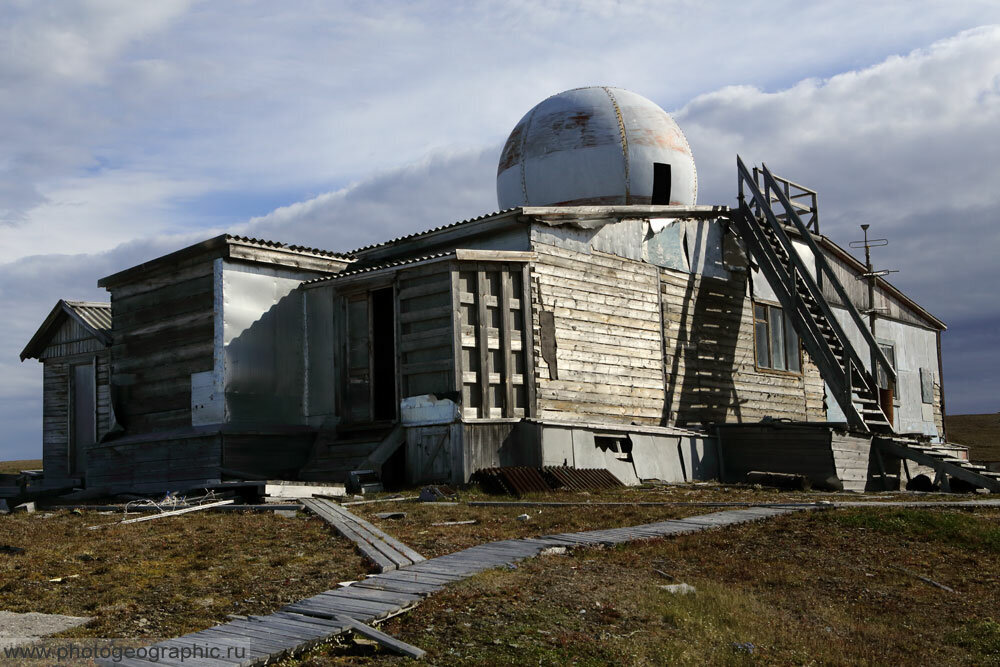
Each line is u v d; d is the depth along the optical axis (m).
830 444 19.20
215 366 18.69
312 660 6.65
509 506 14.00
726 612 8.30
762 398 23.91
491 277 17.95
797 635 8.05
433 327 17.64
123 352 21.09
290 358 19.73
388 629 7.41
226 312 18.77
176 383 19.69
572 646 7.12
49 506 17.03
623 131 23.23
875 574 10.40
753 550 11.12
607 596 8.42
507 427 17.47
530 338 18.11
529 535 11.38
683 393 21.64
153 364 20.31
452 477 16.86
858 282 28.12
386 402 20.55
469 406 17.23
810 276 22.33
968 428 43.81
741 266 24.02
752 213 23.62
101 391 22.77
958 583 10.21
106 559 10.03
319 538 10.92
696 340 22.28
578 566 9.60
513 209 18.47
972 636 8.40
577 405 18.94
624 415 19.97
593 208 19.75
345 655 6.82
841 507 13.40
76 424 23.50
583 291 19.55
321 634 6.98
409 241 20.70
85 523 13.35
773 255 23.02
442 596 8.17
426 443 17.45
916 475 21.39
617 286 20.38
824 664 7.40
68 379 23.77
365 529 11.27
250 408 18.91
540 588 8.54
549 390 18.39
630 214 20.72
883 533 12.10
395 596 8.06
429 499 14.99
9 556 10.36
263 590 8.47
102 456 20.94
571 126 23.42
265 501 14.85
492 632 7.34
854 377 22.64
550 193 23.45
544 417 18.17
